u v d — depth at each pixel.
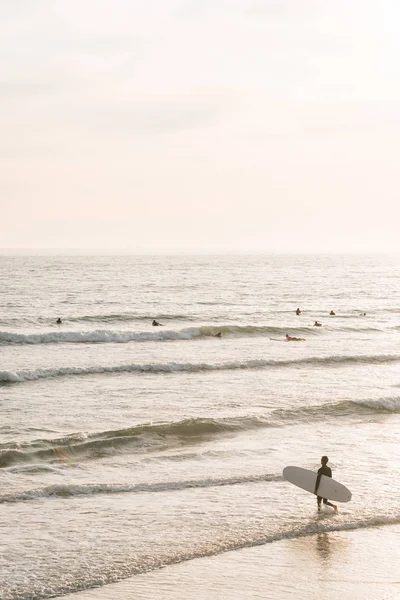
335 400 34.06
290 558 16.61
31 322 65.88
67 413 30.33
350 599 14.67
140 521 18.44
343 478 22.39
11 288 118.38
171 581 15.26
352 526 18.59
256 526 18.33
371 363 45.34
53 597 14.39
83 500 19.86
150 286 129.50
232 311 81.81
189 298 101.12
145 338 54.91
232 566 16.08
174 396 34.19
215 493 20.75
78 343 52.25
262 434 27.66
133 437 25.92
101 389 35.50
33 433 26.89
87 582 15.04
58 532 17.56
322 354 48.91
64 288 120.12
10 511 18.86
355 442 26.84
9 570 15.45
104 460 23.83
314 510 19.61
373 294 116.38
